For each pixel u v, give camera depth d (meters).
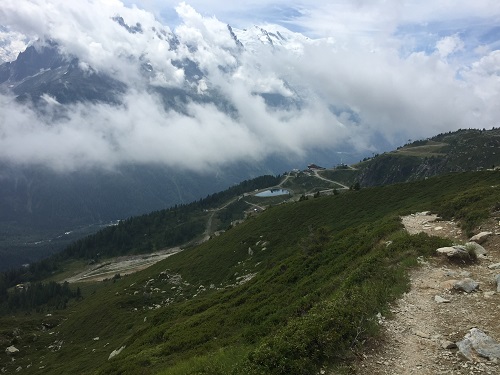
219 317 33.66
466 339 13.05
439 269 20.95
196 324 34.69
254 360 13.19
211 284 83.81
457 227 32.03
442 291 18.00
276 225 98.00
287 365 12.45
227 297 45.41
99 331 77.25
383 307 16.48
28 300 176.50
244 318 29.72
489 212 30.39
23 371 69.00
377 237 32.97
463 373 11.55
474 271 20.41
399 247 24.89
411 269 21.17
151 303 84.31
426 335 14.03
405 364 12.27
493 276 19.38
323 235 48.84
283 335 14.24
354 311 15.13
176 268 106.69
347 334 13.89
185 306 51.66
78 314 96.38
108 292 128.00
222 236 117.88
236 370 13.41
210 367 17.00
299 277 36.19
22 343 85.88
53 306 164.38
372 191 92.44
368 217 74.69
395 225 34.88
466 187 68.12
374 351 13.12
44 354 77.94
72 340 79.88
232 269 85.56
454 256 22.00
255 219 113.94
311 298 22.91
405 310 16.30
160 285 96.69
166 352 28.05
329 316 14.59
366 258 25.64
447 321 15.05
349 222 76.00
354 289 18.64
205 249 113.25
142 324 65.88
